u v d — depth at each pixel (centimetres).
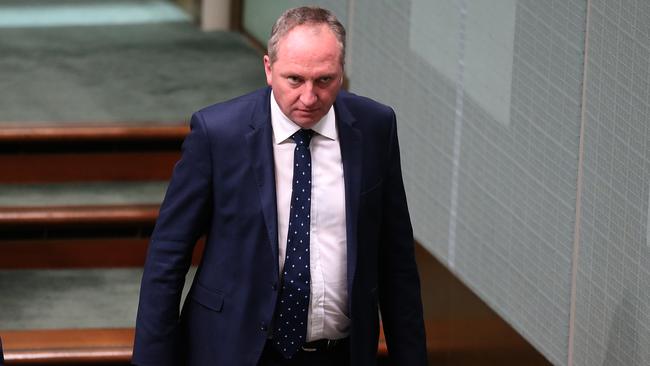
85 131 1647
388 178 1030
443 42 1313
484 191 1238
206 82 1948
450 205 1324
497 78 1193
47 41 2170
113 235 1566
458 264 1315
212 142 988
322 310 1008
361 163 1002
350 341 1020
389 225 1044
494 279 1230
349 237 995
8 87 1864
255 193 989
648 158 959
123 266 1577
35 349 1354
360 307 1016
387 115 1020
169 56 2105
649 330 974
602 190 1029
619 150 998
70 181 1661
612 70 1002
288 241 994
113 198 1603
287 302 1001
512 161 1173
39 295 1484
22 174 1647
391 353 1071
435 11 1328
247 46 2202
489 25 1205
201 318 1021
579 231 1072
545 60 1100
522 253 1167
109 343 1373
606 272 1031
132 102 1814
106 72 1983
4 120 1683
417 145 1405
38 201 1577
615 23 994
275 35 928
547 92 1100
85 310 1452
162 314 1009
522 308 1176
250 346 1008
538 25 1109
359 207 1000
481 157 1239
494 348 1242
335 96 938
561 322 1105
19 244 1548
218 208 999
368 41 1533
